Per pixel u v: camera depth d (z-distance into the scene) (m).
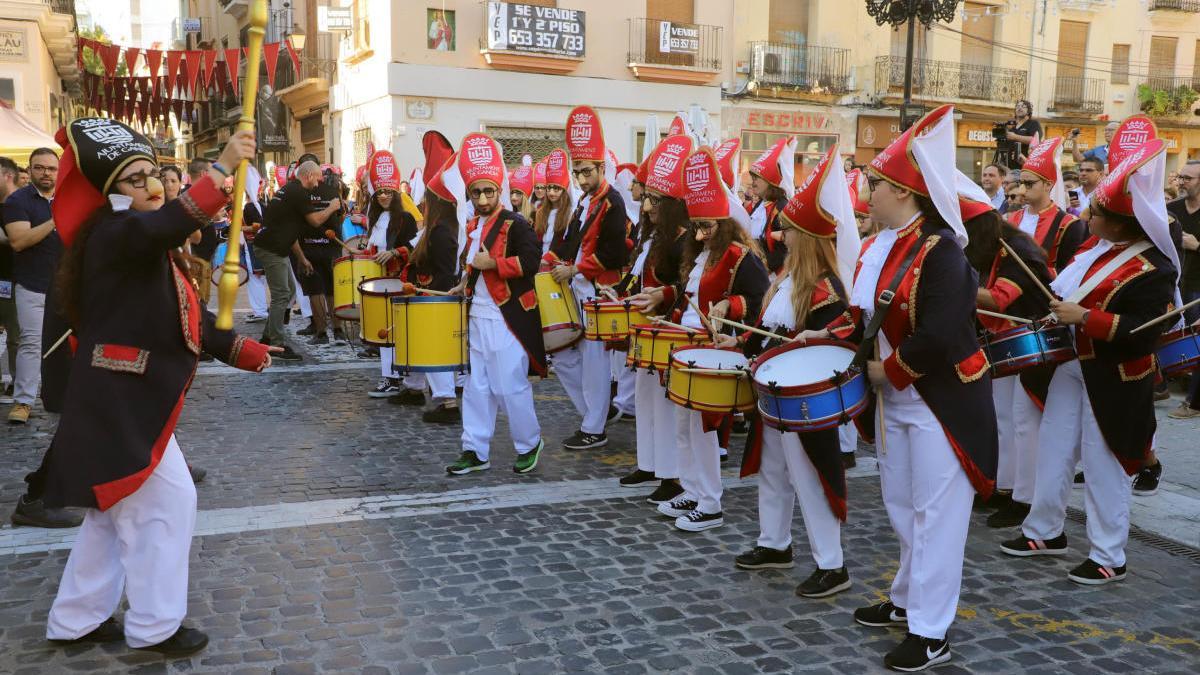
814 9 25.61
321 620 4.22
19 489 6.01
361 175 12.46
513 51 22.12
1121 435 4.66
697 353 5.04
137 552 3.75
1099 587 4.72
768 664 3.88
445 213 6.93
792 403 3.99
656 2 24.00
